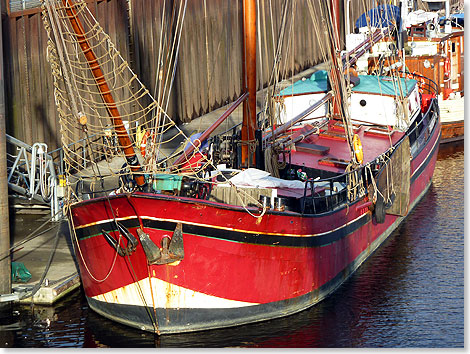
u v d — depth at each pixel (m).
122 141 15.50
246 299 16.78
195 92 33.81
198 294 16.17
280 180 18.48
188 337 16.55
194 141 17.64
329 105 24.92
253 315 17.12
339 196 19.45
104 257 16.34
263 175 18.58
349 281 20.09
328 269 18.83
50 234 21.73
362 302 18.69
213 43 35.28
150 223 15.36
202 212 15.43
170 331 16.47
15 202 23.84
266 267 16.80
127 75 29.09
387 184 21.62
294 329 17.20
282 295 17.42
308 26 45.44
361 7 49.41
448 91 35.19
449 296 18.89
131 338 16.58
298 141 22.69
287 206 17.73
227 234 15.88
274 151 20.16
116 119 15.27
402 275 20.31
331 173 20.25
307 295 18.14
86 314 17.70
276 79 22.16
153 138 15.96
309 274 18.00
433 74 33.12
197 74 33.91
